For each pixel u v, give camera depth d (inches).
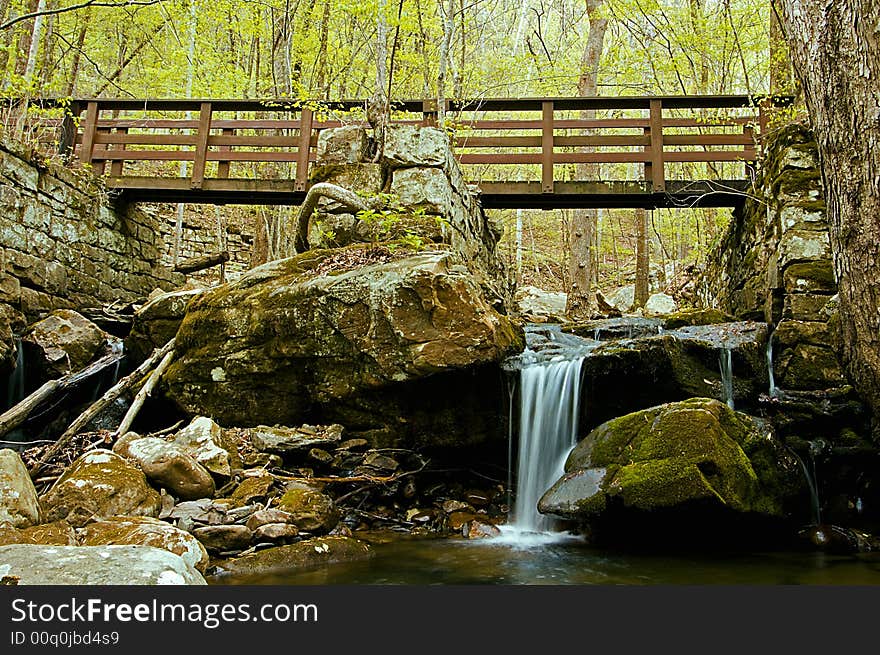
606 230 838.5
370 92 405.4
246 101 313.9
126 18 428.5
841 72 146.7
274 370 190.2
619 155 299.4
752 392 184.4
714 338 201.3
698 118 299.3
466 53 498.0
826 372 187.0
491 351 171.8
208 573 119.2
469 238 283.6
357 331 176.4
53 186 273.1
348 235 234.7
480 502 189.3
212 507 142.1
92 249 303.1
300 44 412.8
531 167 658.2
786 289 215.9
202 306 205.2
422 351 168.7
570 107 306.2
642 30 408.2
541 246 899.4
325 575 122.4
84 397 229.6
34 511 124.6
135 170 504.7
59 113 315.0
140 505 135.0
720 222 353.4
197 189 309.4
